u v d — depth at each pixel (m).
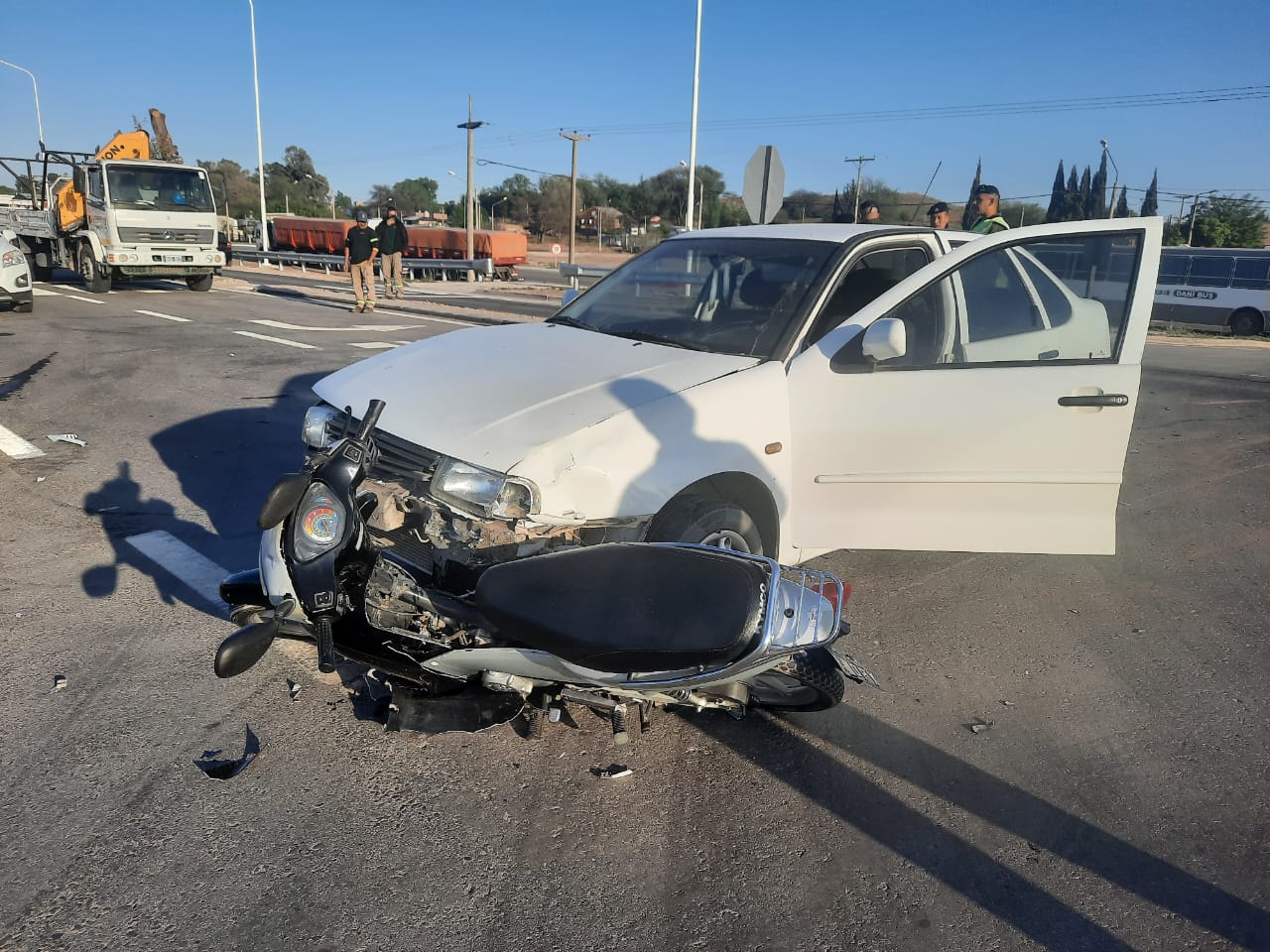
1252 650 4.21
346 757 3.16
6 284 13.88
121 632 3.95
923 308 3.99
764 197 10.55
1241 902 2.61
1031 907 2.57
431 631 2.90
